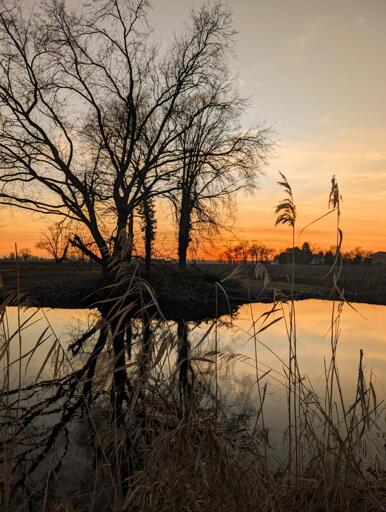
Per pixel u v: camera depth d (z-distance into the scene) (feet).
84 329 45.68
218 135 87.15
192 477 9.96
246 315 59.21
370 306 80.59
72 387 22.49
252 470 10.84
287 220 11.80
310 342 40.45
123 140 76.84
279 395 22.40
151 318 10.52
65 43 69.82
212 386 22.50
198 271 76.95
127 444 12.51
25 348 35.42
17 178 70.33
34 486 12.99
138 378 10.58
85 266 84.38
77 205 71.31
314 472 10.72
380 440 14.75
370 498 10.09
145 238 73.67
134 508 10.06
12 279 71.26
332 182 11.29
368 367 29.58
